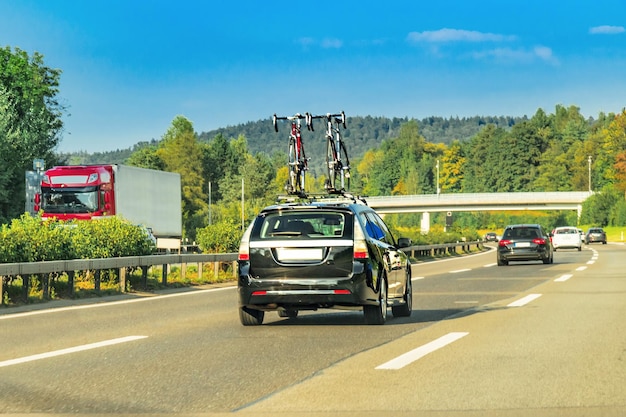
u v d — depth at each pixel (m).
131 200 37.91
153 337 11.44
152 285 21.88
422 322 13.12
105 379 8.06
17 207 54.53
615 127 159.88
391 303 13.33
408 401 6.82
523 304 15.97
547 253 34.88
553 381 7.64
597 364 8.61
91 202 35.56
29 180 36.44
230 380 7.92
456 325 12.54
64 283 19.59
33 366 8.93
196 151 155.38
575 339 10.63
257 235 12.58
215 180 176.38
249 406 6.72
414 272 30.67
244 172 160.88
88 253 21.91
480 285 22.14
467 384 7.54
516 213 171.75
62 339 11.31
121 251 22.30
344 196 15.01
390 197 123.25
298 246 12.36
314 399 6.96
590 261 37.75
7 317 14.45
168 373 8.36
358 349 9.97
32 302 17.20
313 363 8.89
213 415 6.41
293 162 20.78
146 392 7.36
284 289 12.29
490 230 163.62
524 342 10.38
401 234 53.19
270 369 8.53
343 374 8.16
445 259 45.78
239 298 12.53
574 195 122.81
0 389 7.59
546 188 188.00
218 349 10.12
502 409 6.46
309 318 14.16
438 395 7.05
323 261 12.28
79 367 8.83
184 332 12.05
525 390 7.22
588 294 18.25
